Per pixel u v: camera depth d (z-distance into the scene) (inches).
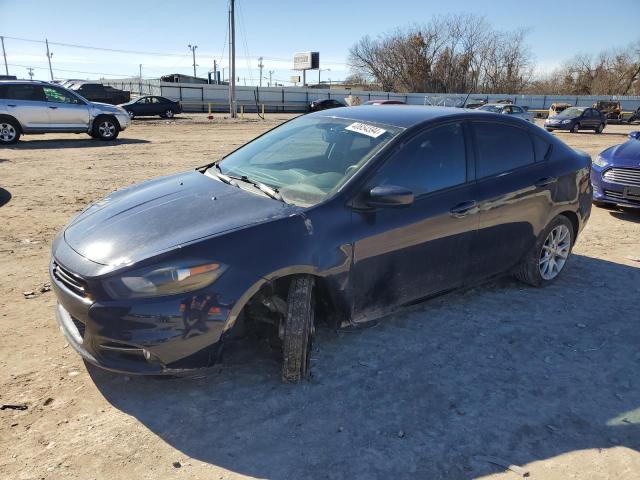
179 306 108.9
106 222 129.0
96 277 110.0
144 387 123.3
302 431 110.3
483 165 162.4
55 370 128.6
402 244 139.1
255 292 115.0
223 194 137.8
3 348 137.3
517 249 174.7
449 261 153.0
